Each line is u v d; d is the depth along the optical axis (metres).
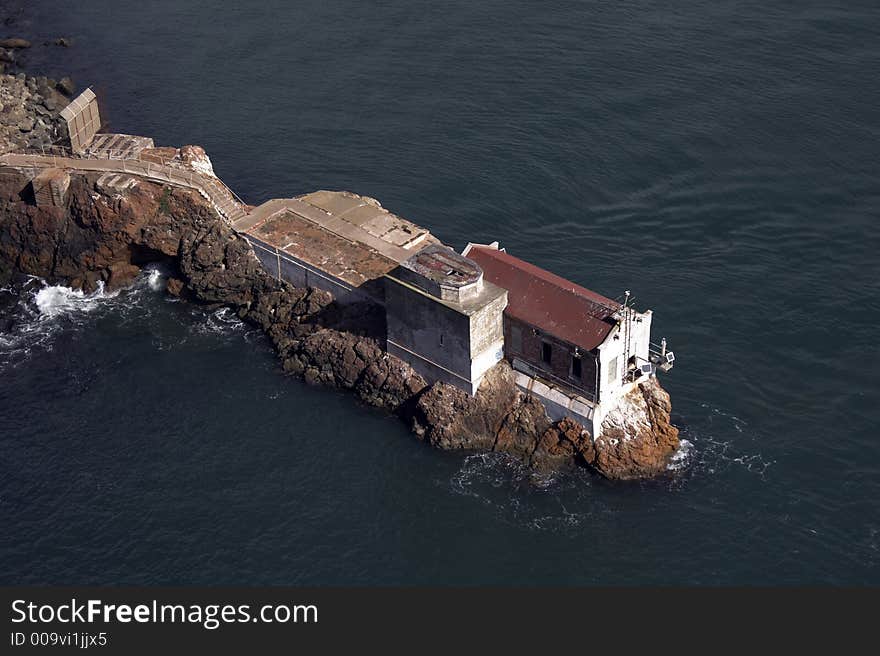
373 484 116.44
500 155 156.62
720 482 115.25
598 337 113.44
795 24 179.25
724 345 129.50
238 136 162.00
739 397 123.62
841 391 124.00
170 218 137.00
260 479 117.06
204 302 137.00
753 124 160.50
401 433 121.88
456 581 107.06
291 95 169.75
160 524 112.62
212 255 135.38
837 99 164.62
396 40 180.00
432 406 120.19
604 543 110.19
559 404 117.31
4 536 111.38
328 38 181.50
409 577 107.56
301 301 131.38
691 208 148.25
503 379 120.69
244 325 135.12
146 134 162.50
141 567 108.62
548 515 113.06
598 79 169.50
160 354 131.38
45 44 184.00
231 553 109.94
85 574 108.00
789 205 148.12
